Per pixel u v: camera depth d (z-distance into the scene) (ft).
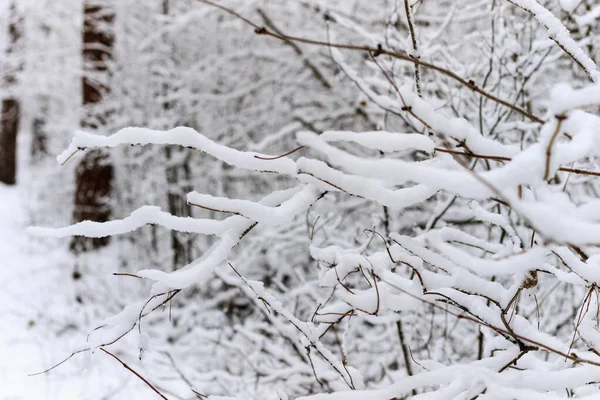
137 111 24.04
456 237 5.44
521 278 4.33
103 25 24.62
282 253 17.47
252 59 22.03
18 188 39.83
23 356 14.12
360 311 5.13
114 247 25.38
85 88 24.98
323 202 15.42
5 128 41.60
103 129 24.47
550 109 2.64
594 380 4.12
